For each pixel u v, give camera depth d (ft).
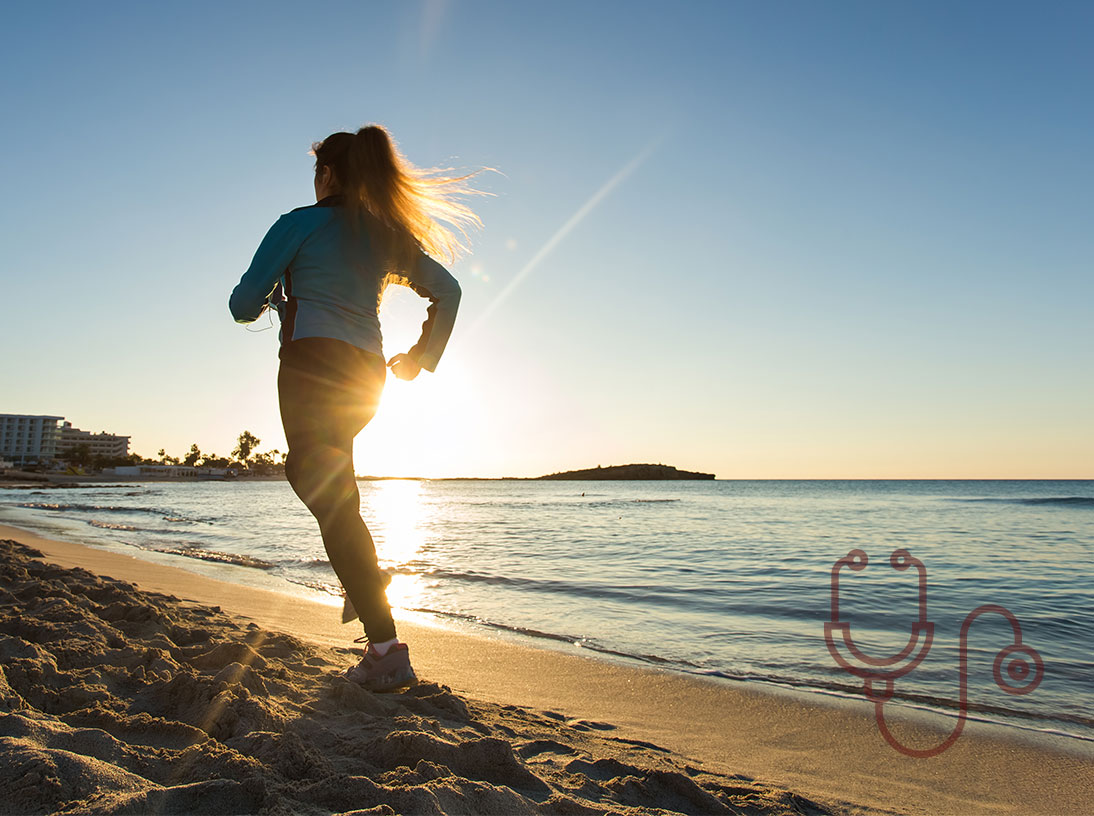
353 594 7.98
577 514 101.19
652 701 12.15
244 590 21.91
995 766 9.52
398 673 8.25
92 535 46.93
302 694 7.85
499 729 8.25
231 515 79.36
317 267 7.18
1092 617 21.25
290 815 4.46
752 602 24.02
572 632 18.67
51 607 11.48
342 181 7.77
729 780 7.98
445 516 95.71
